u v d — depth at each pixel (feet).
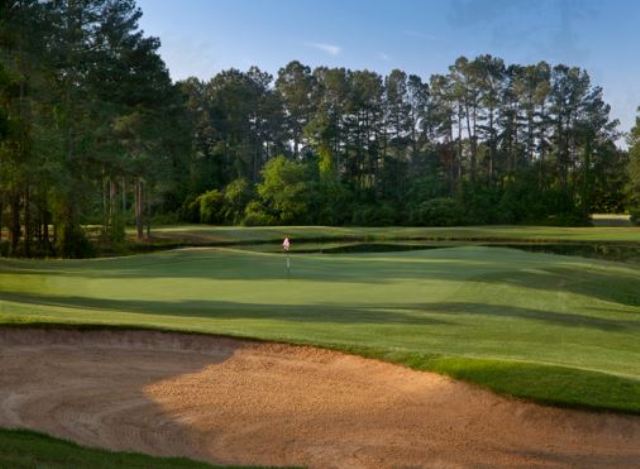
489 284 76.13
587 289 82.17
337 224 265.54
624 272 99.96
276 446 27.14
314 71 370.94
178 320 48.01
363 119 327.47
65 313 48.11
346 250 173.68
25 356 36.78
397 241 208.44
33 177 122.21
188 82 345.10
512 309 61.98
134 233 201.16
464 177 324.19
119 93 160.15
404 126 336.08
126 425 28.63
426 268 90.33
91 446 25.46
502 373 31.50
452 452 26.43
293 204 255.29
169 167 182.39
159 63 171.32
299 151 361.30
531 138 324.80
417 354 35.14
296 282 76.48
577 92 319.47
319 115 320.50
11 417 28.17
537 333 50.62
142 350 38.45
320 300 63.67
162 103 174.81
